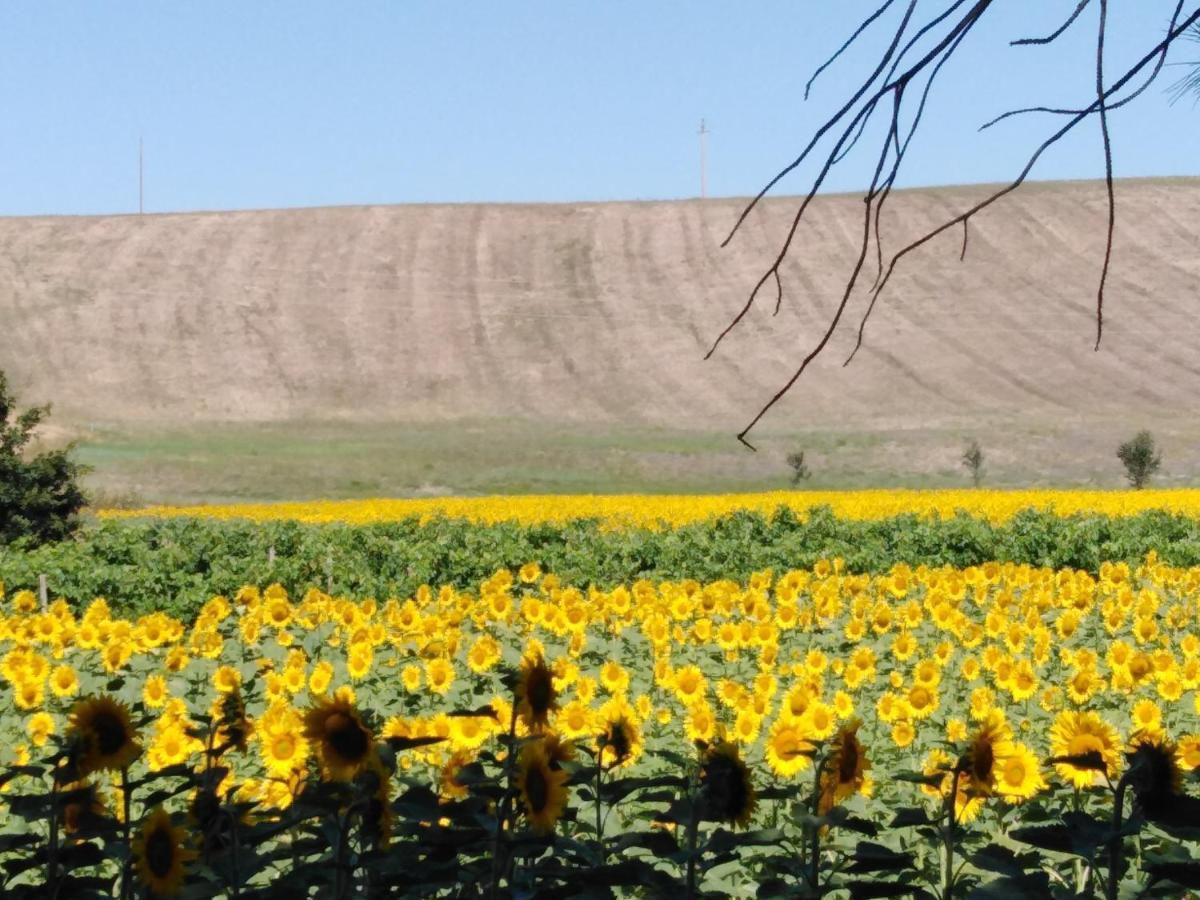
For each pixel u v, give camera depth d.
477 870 4.06
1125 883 3.95
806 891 4.14
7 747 8.52
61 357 77.12
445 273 89.19
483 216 97.12
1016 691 9.59
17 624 12.28
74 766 3.84
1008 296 84.12
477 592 20.86
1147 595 14.37
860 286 85.94
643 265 90.12
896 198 97.00
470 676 11.06
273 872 5.31
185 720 7.51
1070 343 78.88
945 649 10.67
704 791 4.05
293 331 81.56
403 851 3.85
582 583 20.86
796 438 68.69
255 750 8.31
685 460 66.25
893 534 22.97
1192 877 3.72
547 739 3.91
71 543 21.47
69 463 27.44
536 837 3.78
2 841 3.89
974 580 15.82
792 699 6.25
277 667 11.95
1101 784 5.42
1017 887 3.79
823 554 21.73
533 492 61.56
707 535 23.25
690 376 77.94
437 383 77.81
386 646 12.77
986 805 6.16
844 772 4.54
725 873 5.52
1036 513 23.72
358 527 25.19
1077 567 22.02
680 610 13.62
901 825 4.29
